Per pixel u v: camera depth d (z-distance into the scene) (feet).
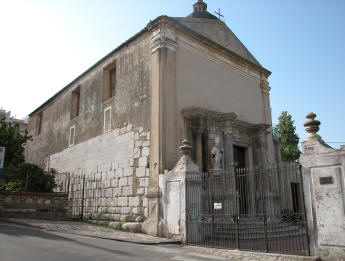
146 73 49.49
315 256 26.32
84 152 61.93
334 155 26.84
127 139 50.67
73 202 61.00
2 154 45.03
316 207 27.09
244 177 53.06
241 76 62.18
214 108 53.67
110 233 39.68
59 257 23.94
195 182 37.86
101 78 61.41
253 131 57.62
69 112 71.67
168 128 44.86
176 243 35.42
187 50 51.52
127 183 48.70
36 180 58.23
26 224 40.83
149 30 50.52
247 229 40.24
